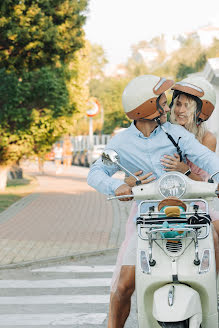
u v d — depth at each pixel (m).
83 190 22.38
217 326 3.93
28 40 14.20
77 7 15.15
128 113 4.43
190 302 3.69
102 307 6.74
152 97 4.32
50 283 8.09
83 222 13.82
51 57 14.94
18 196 19.77
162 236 3.94
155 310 3.69
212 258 3.88
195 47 51.62
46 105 19.50
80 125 52.31
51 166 43.12
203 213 4.07
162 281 3.80
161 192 4.11
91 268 9.05
